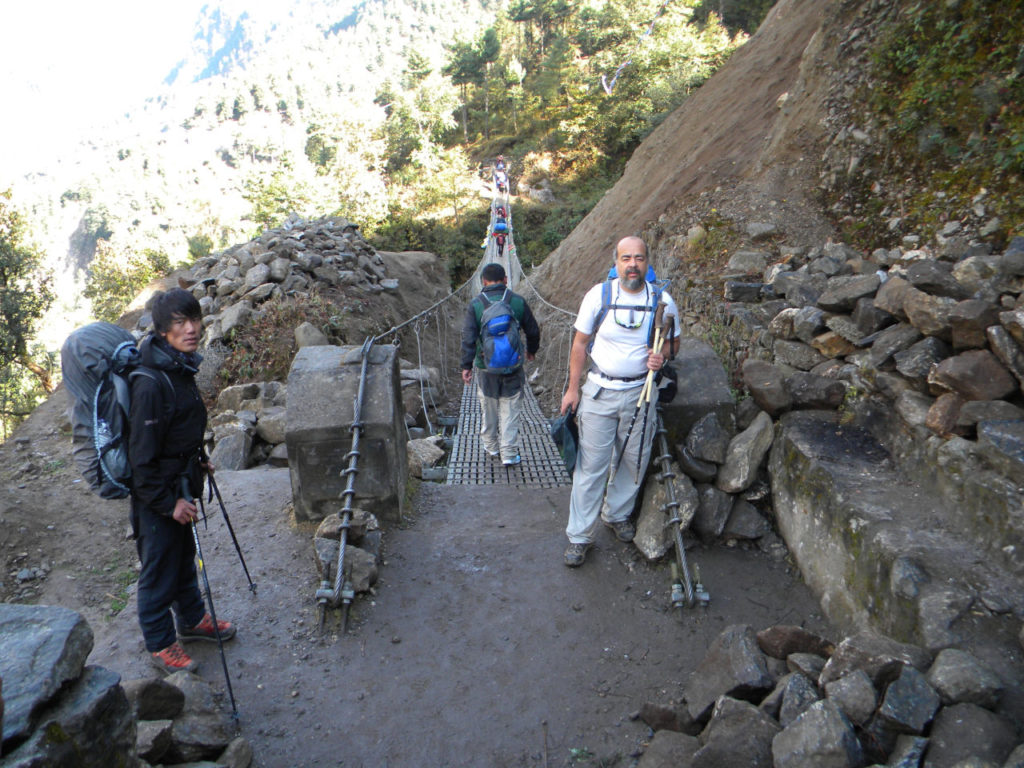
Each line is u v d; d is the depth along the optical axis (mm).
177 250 31047
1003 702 2068
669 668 3041
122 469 2645
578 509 3713
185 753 2414
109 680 1804
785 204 8141
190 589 3107
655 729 2705
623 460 3791
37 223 19328
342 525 3643
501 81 74438
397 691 2949
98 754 1724
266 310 8922
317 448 4059
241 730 2717
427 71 84062
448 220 44031
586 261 13719
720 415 4027
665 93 35219
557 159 50469
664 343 3623
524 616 3424
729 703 2375
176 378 2721
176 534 2871
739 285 6484
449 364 12820
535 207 44719
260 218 39219
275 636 3260
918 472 3193
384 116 90125
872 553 2803
